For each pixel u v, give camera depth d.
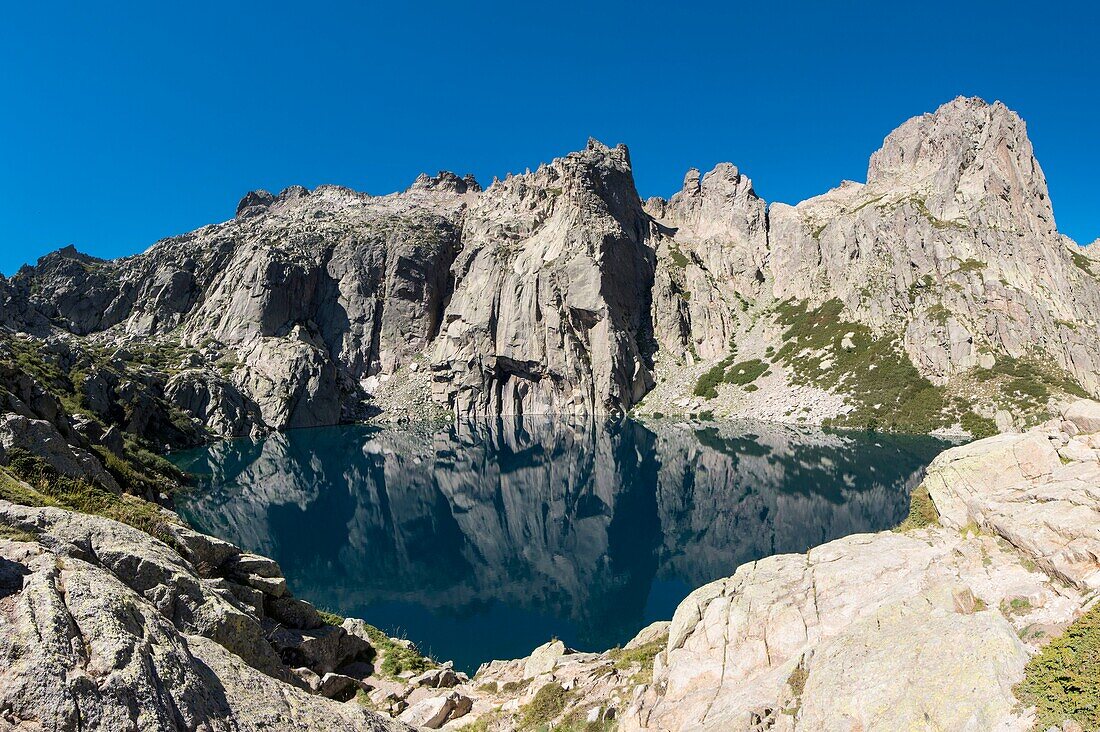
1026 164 119.69
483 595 36.16
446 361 147.75
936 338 100.75
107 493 20.41
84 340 138.00
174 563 14.73
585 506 57.97
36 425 20.50
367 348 157.75
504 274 154.75
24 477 18.66
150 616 9.27
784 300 152.50
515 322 147.62
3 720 6.54
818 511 49.59
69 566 9.45
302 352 131.12
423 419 139.50
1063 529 13.78
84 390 77.81
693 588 36.09
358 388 150.88
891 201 142.00
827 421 98.25
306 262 158.38
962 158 126.44
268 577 21.02
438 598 35.78
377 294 163.25
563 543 46.78
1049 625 11.26
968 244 113.62
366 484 68.25
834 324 128.38
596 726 14.70
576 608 33.75
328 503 59.31
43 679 6.93
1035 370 90.38
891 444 77.12
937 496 19.88
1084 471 16.70
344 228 180.38
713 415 119.12
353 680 19.30
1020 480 18.17
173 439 93.81
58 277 153.38
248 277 147.25
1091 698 8.05
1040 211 115.00
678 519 51.25
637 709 14.15
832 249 143.12
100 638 7.88
